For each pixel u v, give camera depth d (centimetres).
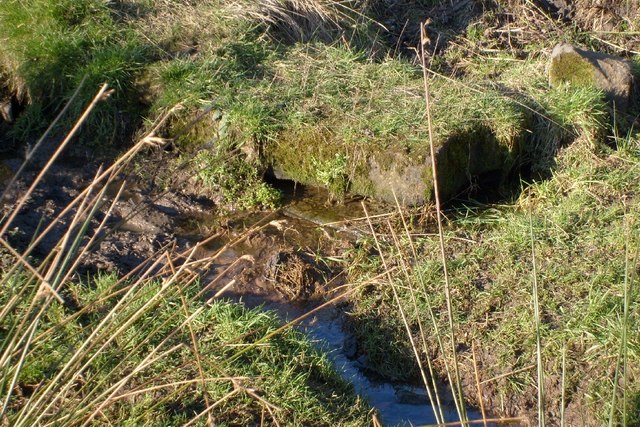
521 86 648
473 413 445
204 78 618
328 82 627
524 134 593
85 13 665
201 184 589
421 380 466
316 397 414
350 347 483
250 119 586
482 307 488
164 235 546
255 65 645
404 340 478
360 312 496
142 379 399
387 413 441
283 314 498
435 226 561
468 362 463
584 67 642
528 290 492
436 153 557
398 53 755
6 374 282
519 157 596
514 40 775
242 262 529
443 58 752
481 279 508
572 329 462
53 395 308
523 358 456
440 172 560
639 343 443
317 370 439
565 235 529
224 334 438
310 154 581
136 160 602
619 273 493
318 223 566
